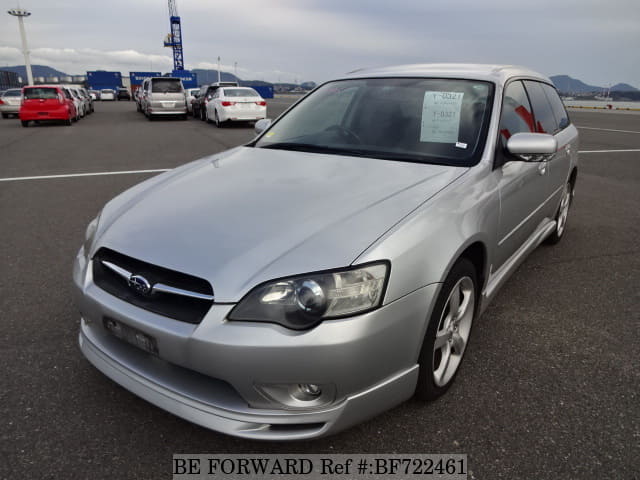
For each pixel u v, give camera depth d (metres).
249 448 2.06
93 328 2.26
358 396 1.84
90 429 2.14
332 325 1.72
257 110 16.86
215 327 1.74
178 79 20.81
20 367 2.57
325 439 2.11
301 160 2.78
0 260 4.07
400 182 2.36
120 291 2.02
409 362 1.98
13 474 1.89
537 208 3.46
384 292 1.80
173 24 88.56
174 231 2.05
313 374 1.73
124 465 1.95
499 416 2.26
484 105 2.85
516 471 1.95
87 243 2.34
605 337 3.00
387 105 3.08
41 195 6.33
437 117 2.88
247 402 1.82
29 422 2.17
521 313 3.29
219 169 2.76
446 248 2.04
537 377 2.57
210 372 1.77
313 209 2.09
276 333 1.71
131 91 62.44
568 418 2.26
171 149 10.80
